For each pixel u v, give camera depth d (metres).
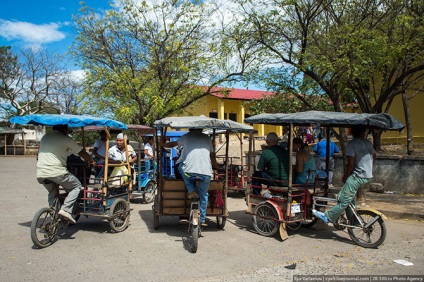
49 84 36.72
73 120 6.32
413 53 9.08
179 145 6.47
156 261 5.36
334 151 11.67
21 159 28.34
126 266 5.13
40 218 6.27
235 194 11.80
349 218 6.51
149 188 10.41
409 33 8.88
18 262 5.21
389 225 7.75
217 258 5.54
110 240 6.42
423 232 7.15
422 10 9.03
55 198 6.38
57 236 6.60
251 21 10.02
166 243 6.28
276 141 7.49
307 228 7.58
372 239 6.38
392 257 5.67
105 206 6.66
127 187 7.35
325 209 7.36
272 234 6.81
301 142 7.43
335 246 6.28
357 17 9.61
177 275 4.82
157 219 7.13
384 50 8.52
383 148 16.59
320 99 12.21
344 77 9.09
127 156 7.52
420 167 11.10
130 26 13.87
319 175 8.36
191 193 6.28
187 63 13.84
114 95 14.00
